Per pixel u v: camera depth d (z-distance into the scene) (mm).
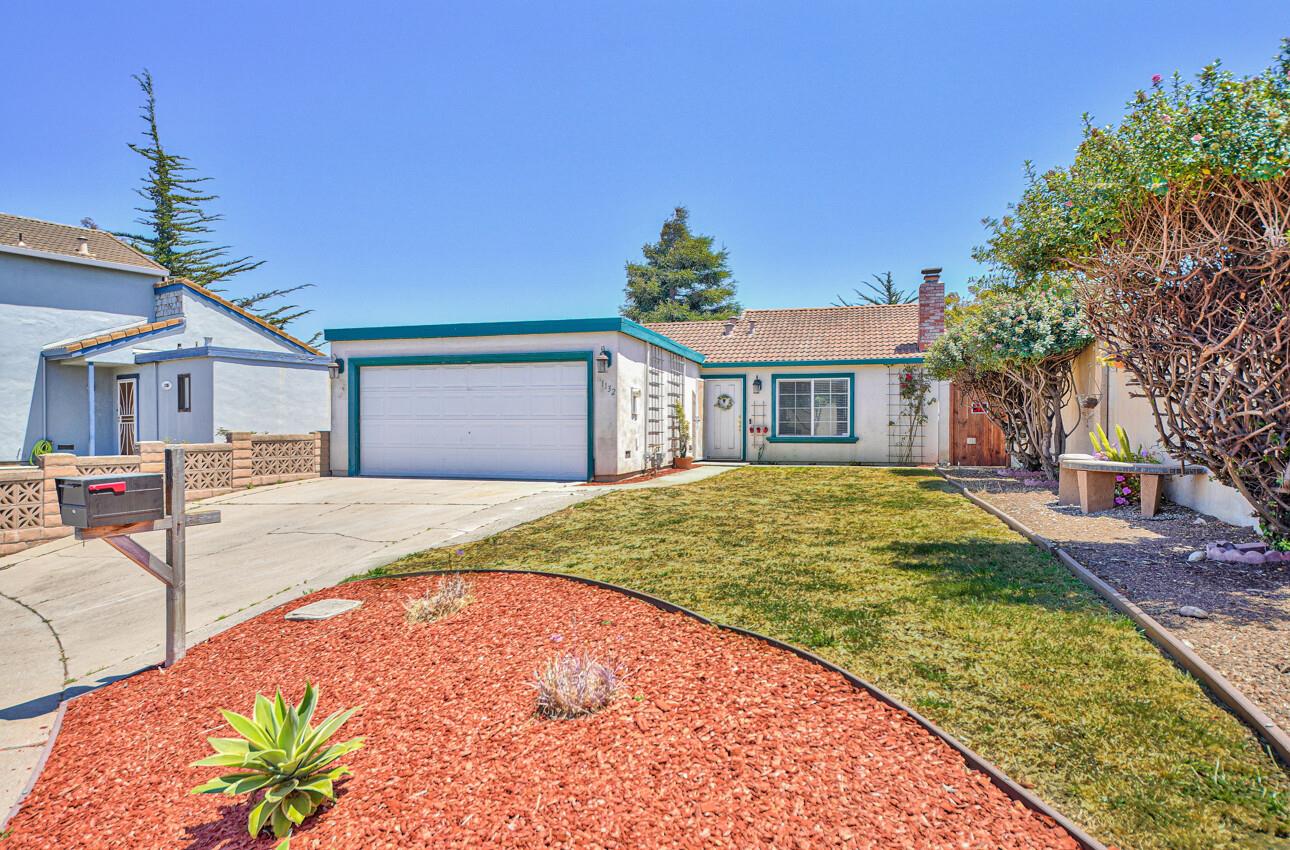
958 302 16359
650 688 3068
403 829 2234
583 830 2125
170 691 3861
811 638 3605
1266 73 3992
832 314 19531
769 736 2594
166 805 2637
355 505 9867
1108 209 4734
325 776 2469
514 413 12594
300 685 3609
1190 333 4469
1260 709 2584
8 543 8188
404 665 3684
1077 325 9219
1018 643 3422
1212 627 3434
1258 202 3945
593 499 9523
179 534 4348
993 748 2477
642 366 13406
